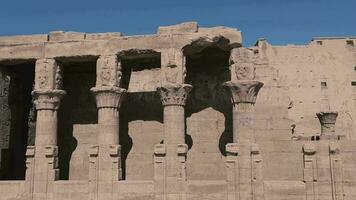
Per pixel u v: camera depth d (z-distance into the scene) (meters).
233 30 23.64
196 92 26.77
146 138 26.80
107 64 24.22
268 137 25.50
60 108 28.28
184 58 24.09
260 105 25.88
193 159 25.92
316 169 22.20
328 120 25.47
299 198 22.08
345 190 21.84
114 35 24.78
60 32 25.36
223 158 25.70
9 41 25.69
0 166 28.86
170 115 23.19
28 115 30.77
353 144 22.34
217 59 26.81
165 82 23.41
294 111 34.03
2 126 29.50
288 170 24.98
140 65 27.75
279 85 27.08
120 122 27.27
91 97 28.08
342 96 34.38
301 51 34.97
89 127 27.67
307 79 34.56
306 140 25.80
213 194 22.36
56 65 25.11
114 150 23.30
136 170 26.45
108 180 23.06
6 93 30.19
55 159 24.25
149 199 22.67
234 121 23.20
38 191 23.59
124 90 24.31
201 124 26.36
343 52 34.94
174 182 22.47
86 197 23.20
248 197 22.11
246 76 23.23
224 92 26.48
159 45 23.81
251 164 22.44
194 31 23.91
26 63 27.92
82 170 27.11
